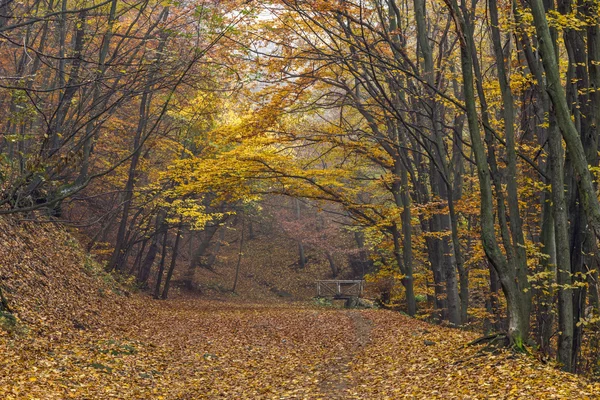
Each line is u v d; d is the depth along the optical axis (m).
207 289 40.50
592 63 10.85
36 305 14.20
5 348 10.02
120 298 21.81
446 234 18.39
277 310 27.78
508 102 11.98
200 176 19.14
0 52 20.39
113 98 21.80
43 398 7.89
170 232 40.72
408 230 21.62
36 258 17.36
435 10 20.02
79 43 17.45
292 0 15.34
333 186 21.84
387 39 15.75
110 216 27.75
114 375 10.41
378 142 20.42
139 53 21.12
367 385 10.68
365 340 16.30
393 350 13.76
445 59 18.23
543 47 9.70
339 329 19.19
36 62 16.81
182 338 16.44
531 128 16.20
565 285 10.66
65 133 14.91
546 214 12.26
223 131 18.70
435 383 9.72
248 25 15.84
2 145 15.38
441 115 20.34
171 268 32.09
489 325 20.53
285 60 16.30
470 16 14.66
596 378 10.87
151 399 9.40
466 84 11.45
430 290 23.67
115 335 14.95
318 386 10.99
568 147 9.64
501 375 9.29
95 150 27.11
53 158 9.75
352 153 21.75
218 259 48.72
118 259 29.73
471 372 9.93
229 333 18.12
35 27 17.92
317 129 21.44
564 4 11.65
